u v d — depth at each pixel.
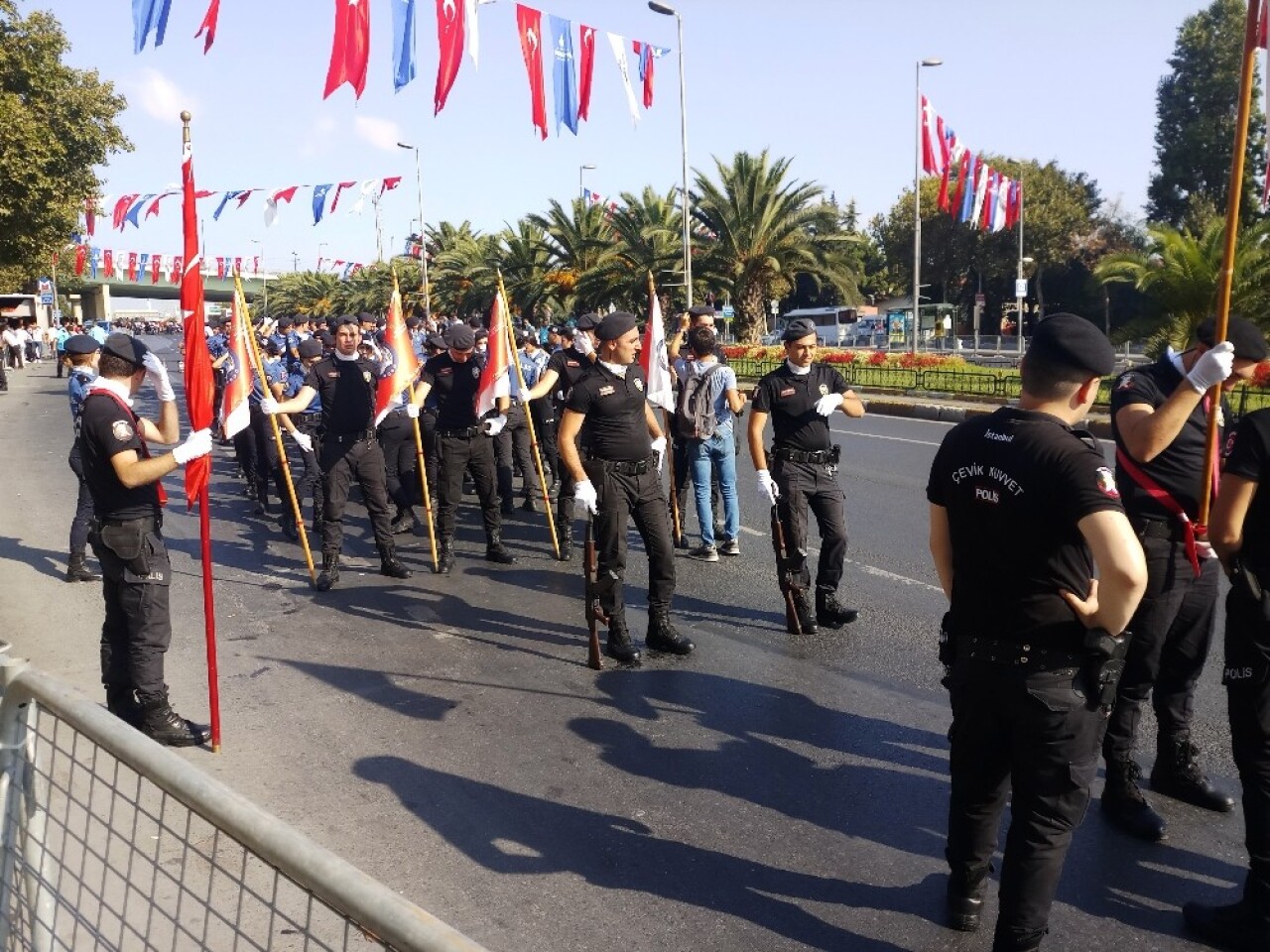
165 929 2.98
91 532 4.57
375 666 5.74
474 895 3.45
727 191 30.52
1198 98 49.81
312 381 7.41
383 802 4.12
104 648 4.78
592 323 8.47
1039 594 2.69
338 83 7.98
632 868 3.63
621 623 5.77
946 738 4.73
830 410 6.10
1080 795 2.74
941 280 57.12
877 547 8.44
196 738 4.68
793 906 3.40
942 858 3.71
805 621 6.24
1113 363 2.73
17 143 25.56
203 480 4.46
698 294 32.53
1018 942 2.78
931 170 22.78
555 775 4.36
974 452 2.79
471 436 7.86
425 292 33.38
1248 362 3.61
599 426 5.68
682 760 4.51
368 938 1.46
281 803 4.09
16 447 15.60
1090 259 53.81
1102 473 2.56
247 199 16.56
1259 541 3.12
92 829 3.21
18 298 43.53
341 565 8.15
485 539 9.11
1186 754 4.08
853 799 4.14
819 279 32.72
